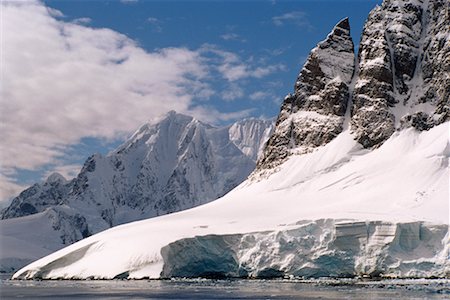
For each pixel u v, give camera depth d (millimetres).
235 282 172000
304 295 130250
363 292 133875
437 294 127750
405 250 180375
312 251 183250
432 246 179500
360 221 183250
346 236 182500
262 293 137000
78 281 187500
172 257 184500
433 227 181000
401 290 137250
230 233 189375
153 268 179000
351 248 182250
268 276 185000
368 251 180125
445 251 176375
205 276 191625
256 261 183750
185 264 187375
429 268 175625
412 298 119812
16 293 150000
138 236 193375
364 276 178625
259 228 192750
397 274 175625
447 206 199500
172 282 173250
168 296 133625
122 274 181000
